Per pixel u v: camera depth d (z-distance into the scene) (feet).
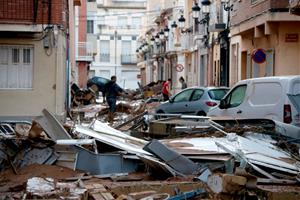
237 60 141.69
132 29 413.59
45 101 97.81
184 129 67.21
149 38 343.46
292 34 106.93
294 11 92.94
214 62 176.04
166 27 266.16
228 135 56.90
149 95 207.21
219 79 165.17
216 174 40.55
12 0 94.89
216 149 51.85
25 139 51.55
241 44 136.98
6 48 97.25
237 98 75.82
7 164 50.65
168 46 270.67
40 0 95.55
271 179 45.06
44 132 52.29
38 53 97.40
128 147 52.90
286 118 67.82
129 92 233.35
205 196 39.81
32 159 51.26
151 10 348.79
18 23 95.14
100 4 413.39
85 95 181.16
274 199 39.55
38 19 95.86
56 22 96.53
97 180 47.67
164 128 70.64
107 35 410.52
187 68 240.94
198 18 195.72
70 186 42.22
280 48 106.93
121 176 48.96
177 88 248.32
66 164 51.11
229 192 39.40
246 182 39.75
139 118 82.38
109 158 51.01
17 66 97.45
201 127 66.90
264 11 106.73
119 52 412.77
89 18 324.80
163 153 49.42
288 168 48.16
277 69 107.55
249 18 117.91
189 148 52.70
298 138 59.36
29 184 42.70
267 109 70.23
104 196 40.06
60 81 98.27
